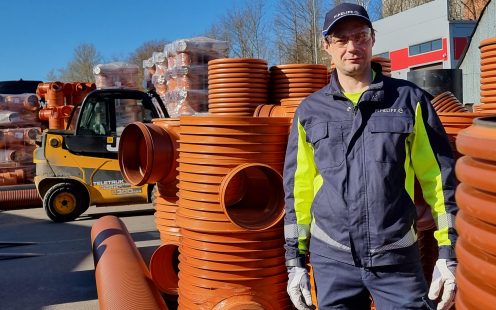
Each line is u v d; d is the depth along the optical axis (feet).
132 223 30.94
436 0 74.64
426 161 7.39
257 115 13.88
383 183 7.20
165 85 39.63
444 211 7.20
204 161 9.98
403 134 7.28
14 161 39.91
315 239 7.80
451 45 72.18
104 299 11.46
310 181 7.98
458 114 9.87
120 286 11.93
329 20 7.76
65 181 31.40
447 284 6.98
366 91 7.43
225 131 9.81
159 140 12.43
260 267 9.93
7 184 39.42
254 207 10.87
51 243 25.91
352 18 7.53
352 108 7.54
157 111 31.32
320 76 17.83
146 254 21.44
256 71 18.03
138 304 11.14
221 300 9.90
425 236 10.29
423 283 7.43
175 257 13.58
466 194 4.81
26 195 34.76
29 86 50.67
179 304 10.84
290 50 118.62
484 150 4.51
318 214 7.66
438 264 7.17
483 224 4.58
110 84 42.57
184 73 33.50
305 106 7.95
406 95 7.47
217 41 34.17
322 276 7.73
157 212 14.01
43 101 46.16
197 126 10.09
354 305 7.77
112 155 31.14
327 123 7.60
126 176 13.52
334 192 7.43
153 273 13.00
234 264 9.89
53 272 20.63
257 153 9.91
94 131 30.99
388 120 7.30
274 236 10.03
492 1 42.27
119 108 31.04
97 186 31.04
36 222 31.83
